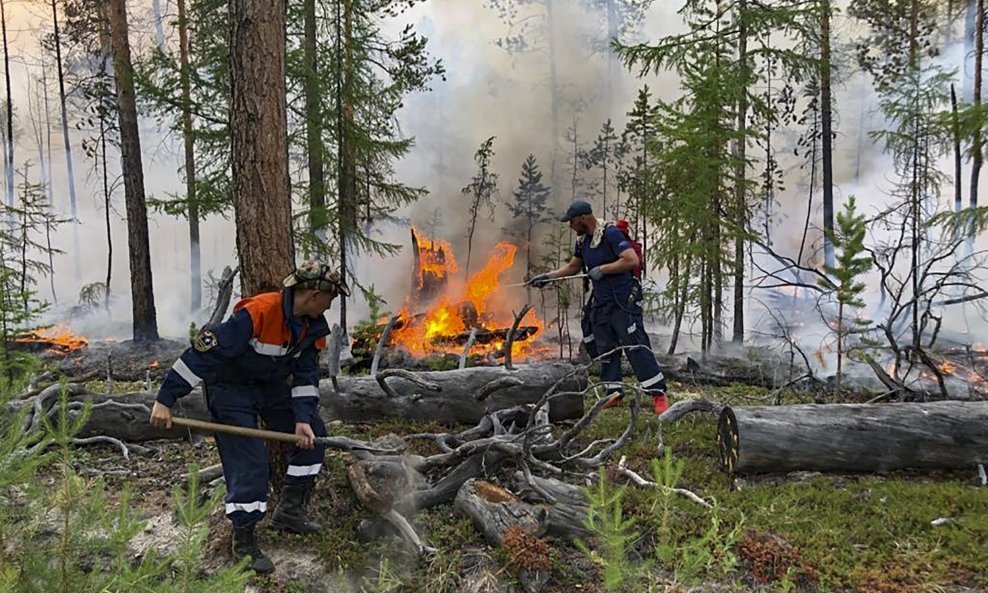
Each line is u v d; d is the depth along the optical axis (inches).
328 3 429.4
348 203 432.8
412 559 146.0
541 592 133.8
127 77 467.2
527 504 152.0
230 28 159.3
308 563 145.8
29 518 99.9
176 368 134.8
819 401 263.1
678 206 361.1
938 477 175.6
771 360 345.7
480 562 141.9
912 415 173.6
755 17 376.5
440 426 211.6
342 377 219.8
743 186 383.9
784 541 139.9
